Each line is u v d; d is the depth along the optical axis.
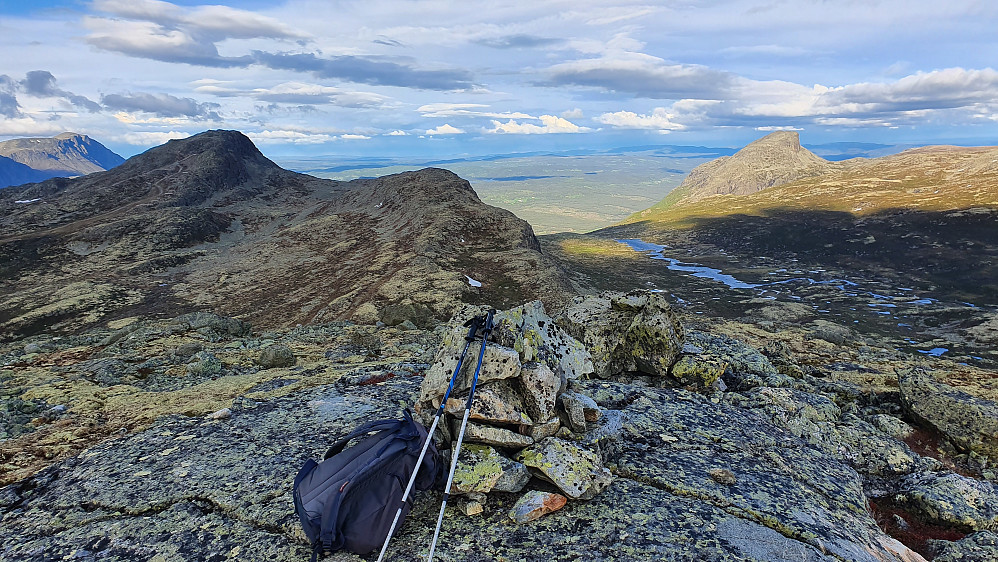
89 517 6.12
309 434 8.34
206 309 102.12
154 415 11.45
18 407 12.23
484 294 85.50
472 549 5.29
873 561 5.56
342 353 19.83
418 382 11.30
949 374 21.27
